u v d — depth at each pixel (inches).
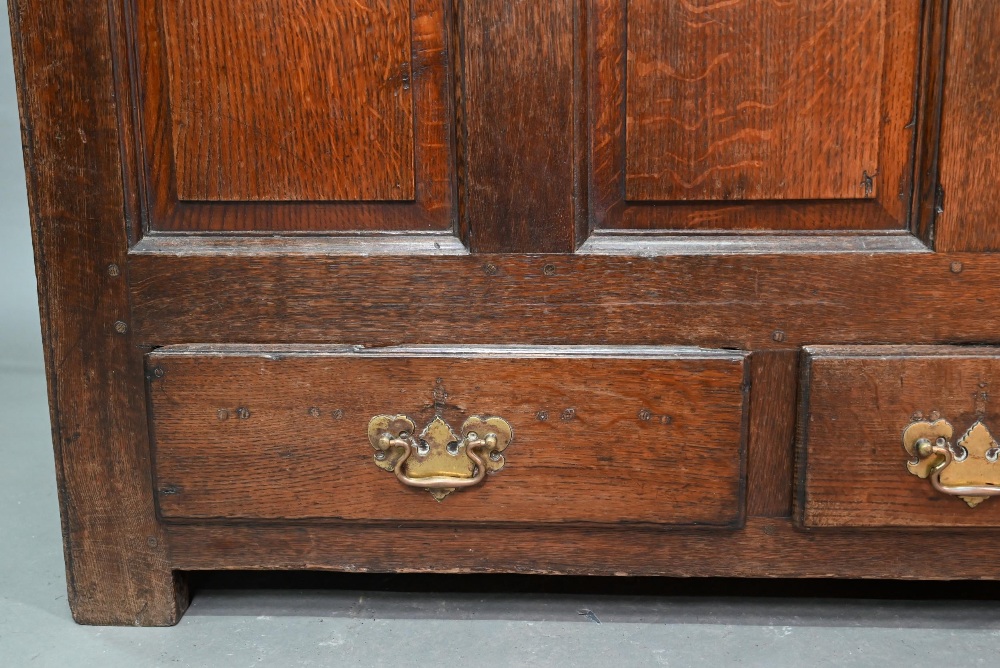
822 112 39.0
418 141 39.8
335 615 44.3
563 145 39.0
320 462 41.2
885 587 46.7
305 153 40.0
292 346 40.8
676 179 39.6
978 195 38.8
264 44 39.2
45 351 41.6
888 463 40.1
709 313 39.9
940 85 38.2
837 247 39.6
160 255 40.4
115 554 42.9
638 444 40.4
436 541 42.2
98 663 40.1
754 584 47.1
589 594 46.1
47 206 40.4
